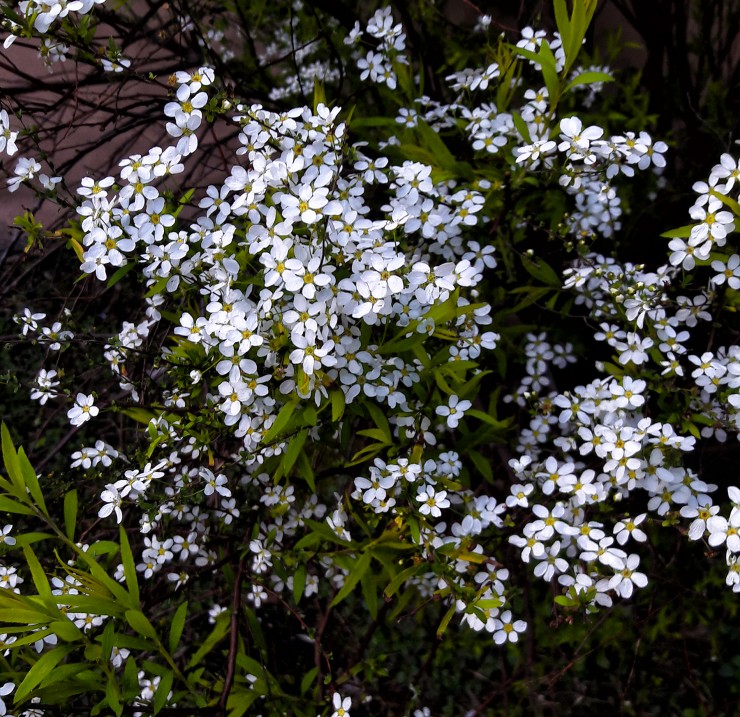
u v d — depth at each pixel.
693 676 0.29
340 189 0.19
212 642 0.23
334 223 0.18
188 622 0.29
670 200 0.29
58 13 0.18
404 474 0.20
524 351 0.28
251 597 0.25
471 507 0.21
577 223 0.26
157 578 0.27
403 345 0.19
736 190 0.19
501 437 0.24
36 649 0.20
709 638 0.32
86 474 0.23
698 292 0.24
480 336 0.21
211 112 0.19
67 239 0.24
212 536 0.25
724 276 0.20
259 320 0.18
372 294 0.17
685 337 0.21
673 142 0.31
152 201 0.19
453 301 0.20
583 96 0.33
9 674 0.18
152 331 0.26
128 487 0.20
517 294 0.28
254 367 0.18
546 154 0.24
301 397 0.18
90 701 0.22
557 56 0.23
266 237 0.18
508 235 0.26
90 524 0.28
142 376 0.23
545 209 0.28
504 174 0.23
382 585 0.25
